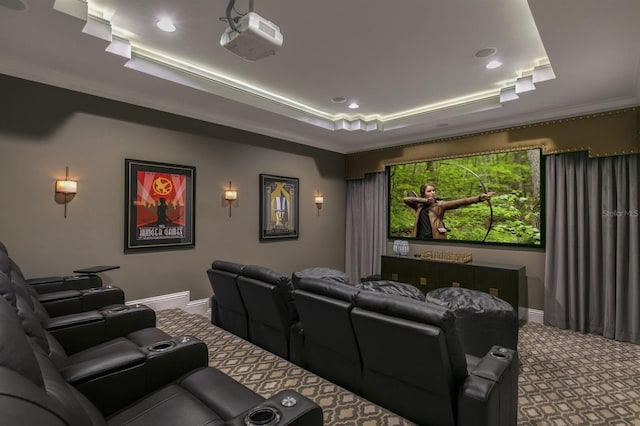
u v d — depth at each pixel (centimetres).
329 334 223
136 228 385
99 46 278
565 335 384
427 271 490
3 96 304
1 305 95
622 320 369
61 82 333
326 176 621
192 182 434
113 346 225
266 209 520
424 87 399
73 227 342
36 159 321
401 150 578
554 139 421
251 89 413
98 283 329
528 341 363
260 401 152
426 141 548
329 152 628
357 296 198
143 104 389
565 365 300
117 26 282
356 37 289
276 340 284
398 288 301
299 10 250
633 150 368
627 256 374
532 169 447
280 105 450
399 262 521
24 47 280
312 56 326
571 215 409
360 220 641
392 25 270
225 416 142
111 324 244
